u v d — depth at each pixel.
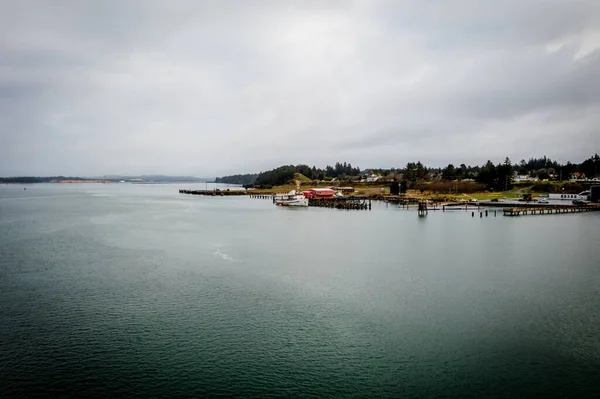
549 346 28.67
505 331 31.06
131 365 26.61
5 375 25.39
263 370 25.94
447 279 44.62
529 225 88.06
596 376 24.92
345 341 29.70
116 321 33.47
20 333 31.17
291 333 31.11
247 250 61.81
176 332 31.41
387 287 42.00
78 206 156.38
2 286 42.62
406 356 27.47
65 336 30.70
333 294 39.97
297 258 55.88
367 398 23.03
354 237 74.06
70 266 51.22
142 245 66.31
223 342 29.73
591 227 83.88
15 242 68.88
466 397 23.03
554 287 41.38
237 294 40.06
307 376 25.27
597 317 33.50
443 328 31.72
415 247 63.31
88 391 23.81
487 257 55.38
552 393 23.30
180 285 43.06
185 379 25.02
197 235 77.38
